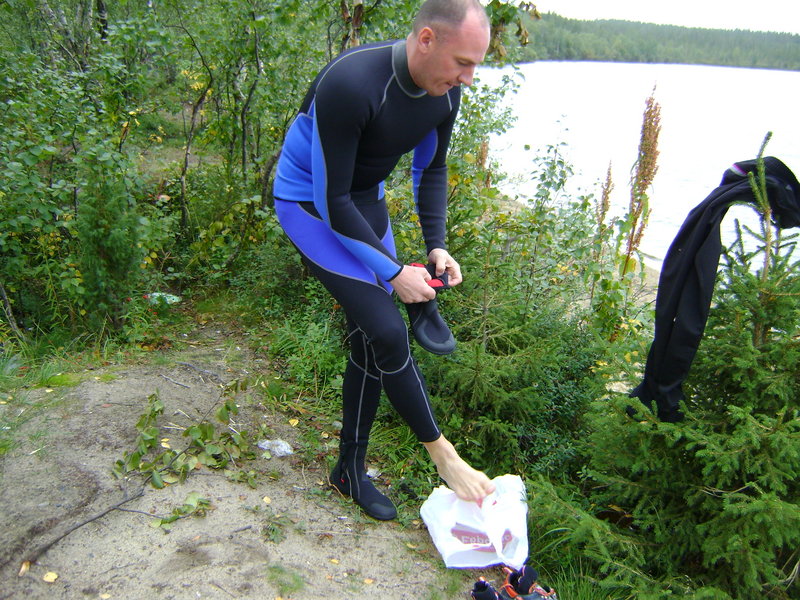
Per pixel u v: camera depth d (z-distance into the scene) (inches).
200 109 239.8
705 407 109.2
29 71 196.1
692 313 97.3
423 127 91.2
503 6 169.2
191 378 140.6
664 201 487.8
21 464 100.6
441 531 97.2
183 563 86.3
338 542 97.9
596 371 122.6
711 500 100.7
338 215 85.5
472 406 127.2
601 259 185.9
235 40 200.2
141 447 105.0
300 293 184.2
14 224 159.9
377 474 120.6
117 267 157.9
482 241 148.2
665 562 104.1
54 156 201.2
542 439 132.1
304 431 128.7
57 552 85.0
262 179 206.8
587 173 539.8
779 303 99.7
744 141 784.3
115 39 205.6
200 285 203.0
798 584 98.4
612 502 119.4
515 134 684.1
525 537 97.0
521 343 142.9
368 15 174.1
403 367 91.4
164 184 240.2
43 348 155.8
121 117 213.3
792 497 100.3
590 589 100.0
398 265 88.2
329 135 81.2
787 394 100.2
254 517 98.5
